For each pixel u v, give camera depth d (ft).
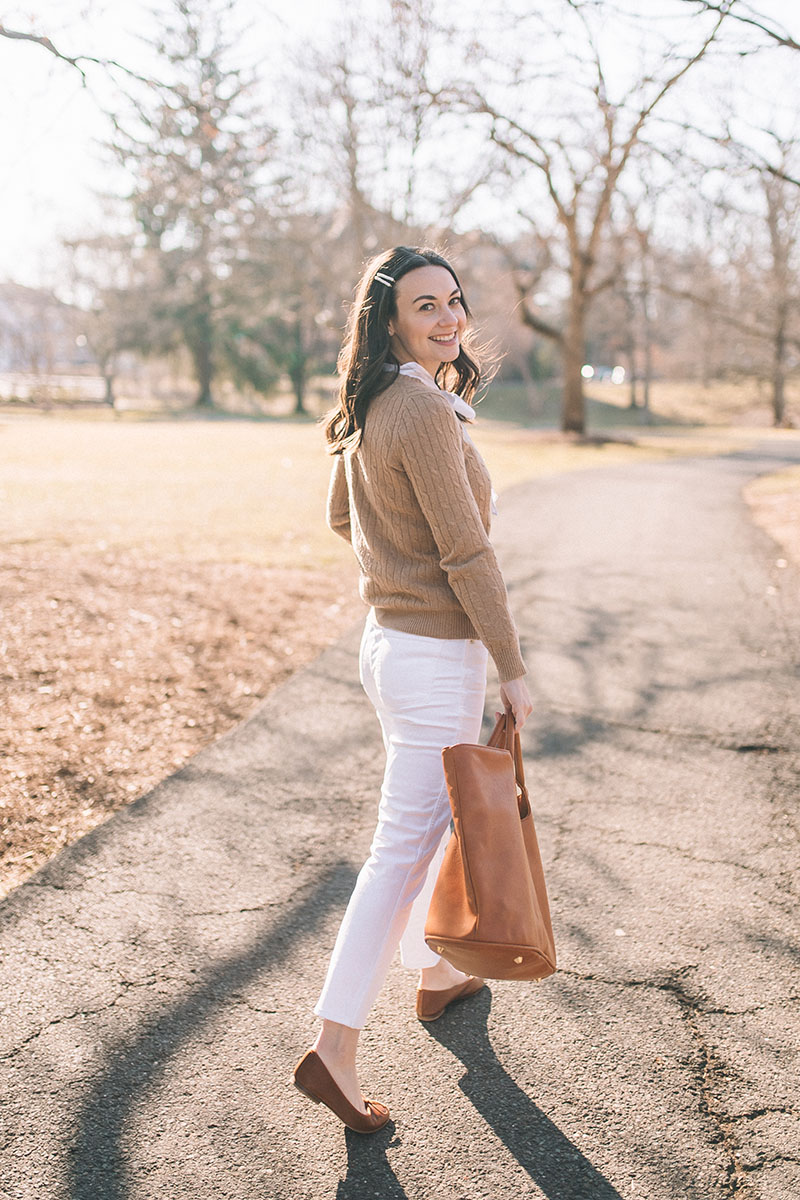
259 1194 6.28
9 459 53.93
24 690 16.24
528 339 179.93
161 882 10.19
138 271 167.53
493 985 8.62
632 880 10.32
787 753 13.88
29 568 25.00
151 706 15.85
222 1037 7.79
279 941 9.15
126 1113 6.94
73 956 8.82
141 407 179.93
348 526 8.07
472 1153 6.65
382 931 6.80
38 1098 7.06
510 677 6.59
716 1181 6.42
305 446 69.05
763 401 185.57
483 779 6.40
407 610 6.75
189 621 21.07
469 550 6.31
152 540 30.19
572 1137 6.79
